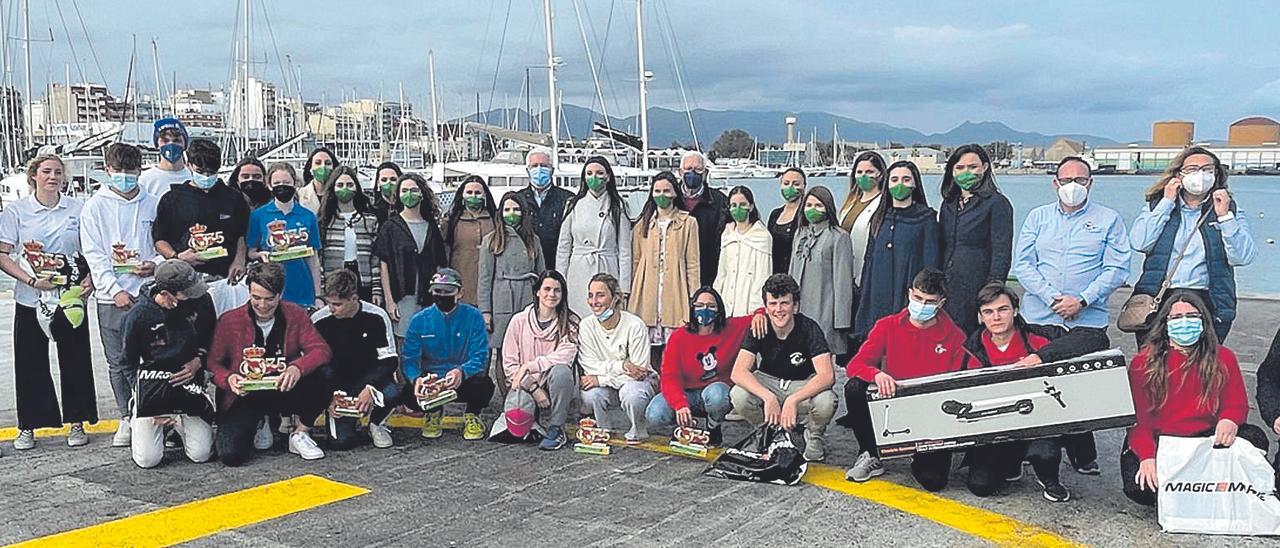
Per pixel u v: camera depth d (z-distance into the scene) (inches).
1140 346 207.8
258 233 258.1
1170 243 225.9
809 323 230.7
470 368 246.5
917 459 206.8
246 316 227.0
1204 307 188.4
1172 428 190.9
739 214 273.6
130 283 232.2
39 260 225.5
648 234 284.8
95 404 239.8
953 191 251.8
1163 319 190.7
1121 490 207.0
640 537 179.0
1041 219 236.8
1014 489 208.4
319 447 238.2
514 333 252.7
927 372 217.2
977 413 197.8
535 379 243.0
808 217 262.4
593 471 220.8
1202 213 224.1
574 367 250.5
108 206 232.2
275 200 261.1
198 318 221.0
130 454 230.2
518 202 281.0
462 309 252.8
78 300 229.0
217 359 225.1
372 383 235.6
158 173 247.1
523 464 226.2
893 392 199.3
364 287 284.4
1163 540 177.6
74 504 194.9
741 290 274.7
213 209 243.6
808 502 199.0
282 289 227.5
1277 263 853.8
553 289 245.8
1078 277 228.1
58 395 297.9
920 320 214.7
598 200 288.8
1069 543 175.9
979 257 242.2
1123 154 2149.4
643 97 995.3
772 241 281.7
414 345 249.3
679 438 235.6
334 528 182.7
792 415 219.1
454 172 949.8
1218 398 187.6
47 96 1450.5
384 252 275.1
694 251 281.4
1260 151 2057.1
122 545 173.0
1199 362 187.3
